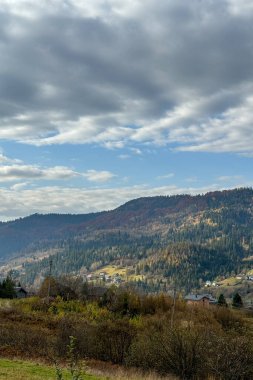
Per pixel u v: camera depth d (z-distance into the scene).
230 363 25.16
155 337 29.48
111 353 31.33
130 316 60.56
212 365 25.47
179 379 26.75
